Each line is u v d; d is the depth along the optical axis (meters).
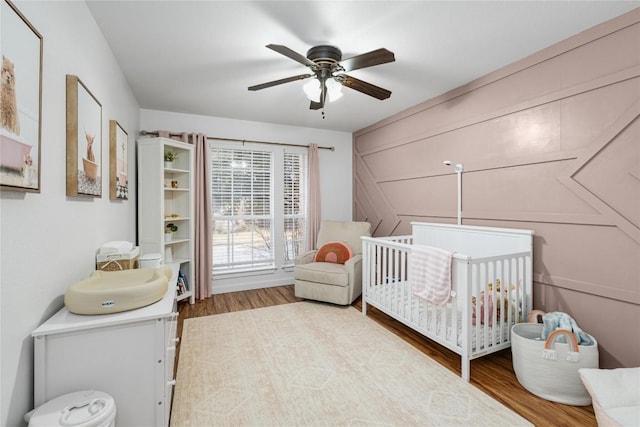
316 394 1.88
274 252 4.41
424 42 2.21
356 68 2.14
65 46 1.42
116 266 1.85
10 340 0.99
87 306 1.26
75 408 1.07
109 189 2.14
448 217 3.18
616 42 1.92
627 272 1.91
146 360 1.31
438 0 1.74
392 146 3.99
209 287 3.86
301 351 2.41
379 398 1.84
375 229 4.40
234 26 2.00
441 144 3.24
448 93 3.14
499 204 2.67
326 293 3.48
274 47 1.88
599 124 2.01
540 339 2.04
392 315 2.77
